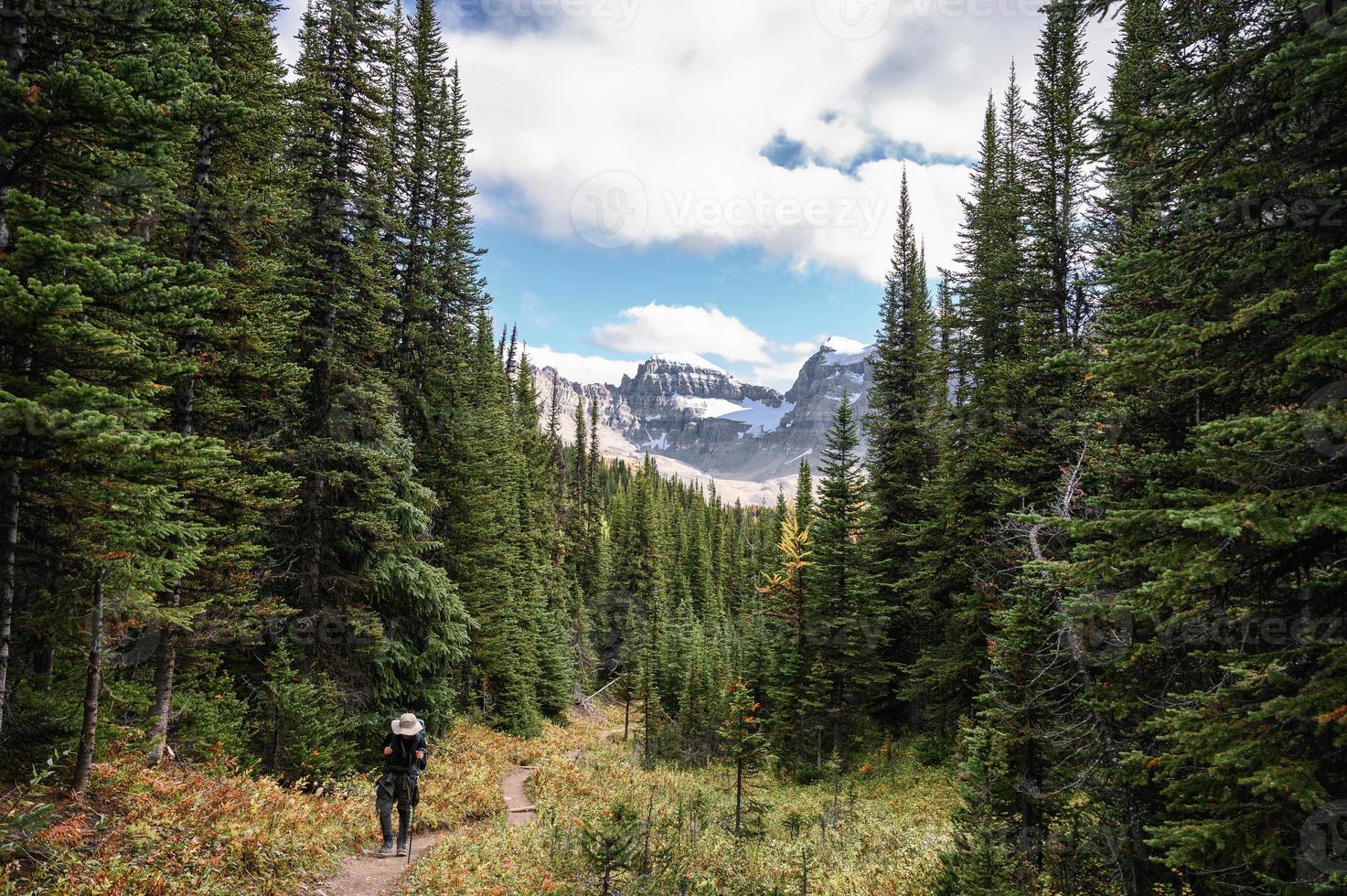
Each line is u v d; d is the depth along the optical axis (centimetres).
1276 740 493
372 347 1756
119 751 929
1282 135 580
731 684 3062
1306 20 505
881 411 2923
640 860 921
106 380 630
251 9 1180
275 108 1198
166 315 657
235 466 1165
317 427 1619
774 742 2806
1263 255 532
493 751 2317
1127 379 626
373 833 1161
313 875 904
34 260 542
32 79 548
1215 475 553
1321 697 452
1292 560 528
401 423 2308
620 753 3384
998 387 1953
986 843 959
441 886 912
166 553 1011
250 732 1362
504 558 2977
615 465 13812
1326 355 464
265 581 1510
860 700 2839
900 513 2841
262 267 1174
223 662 1514
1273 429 465
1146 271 648
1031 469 1845
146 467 582
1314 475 509
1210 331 548
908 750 2578
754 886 1212
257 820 923
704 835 1559
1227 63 549
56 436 513
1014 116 2689
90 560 685
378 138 1786
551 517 4875
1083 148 627
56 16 605
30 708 827
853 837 1688
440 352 2405
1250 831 497
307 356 1606
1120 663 700
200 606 938
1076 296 1886
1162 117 569
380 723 1731
